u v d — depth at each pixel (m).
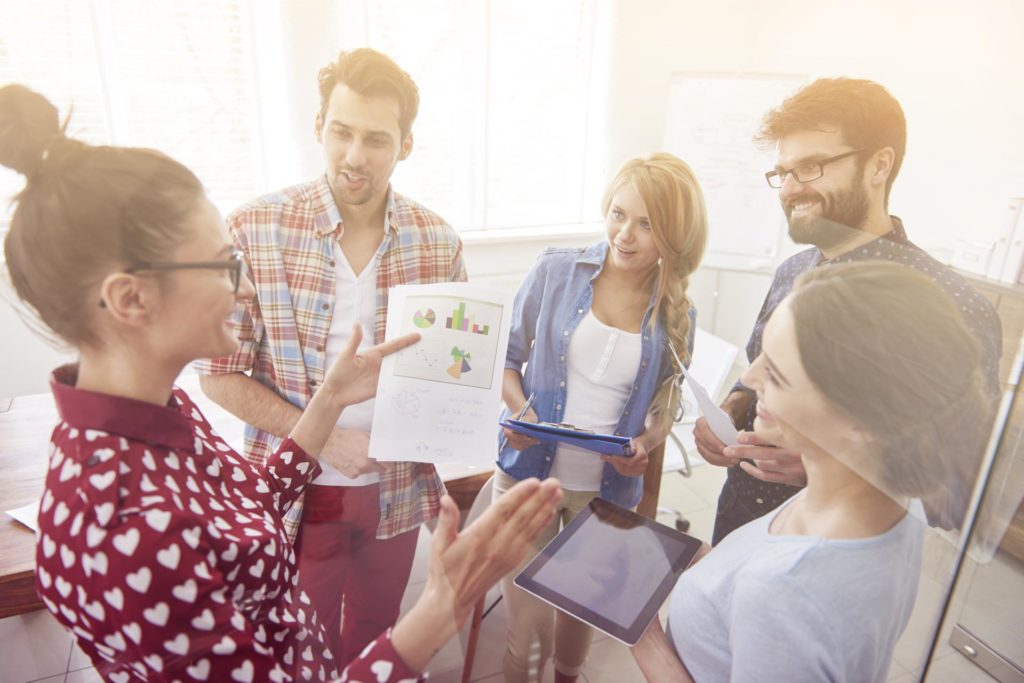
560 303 1.00
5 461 1.41
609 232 0.96
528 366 0.99
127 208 0.52
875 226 0.69
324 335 1.10
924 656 0.55
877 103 0.68
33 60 2.25
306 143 2.58
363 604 0.80
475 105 2.96
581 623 0.62
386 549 0.91
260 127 2.55
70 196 0.51
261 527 0.65
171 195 0.54
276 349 1.09
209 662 0.53
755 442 0.59
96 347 0.57
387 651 0.56
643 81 2.97
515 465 0.89
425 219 1.19
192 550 0.52
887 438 0.49
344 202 1.11
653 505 0.76
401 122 1.09
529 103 3.04
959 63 1.95
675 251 0.93
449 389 0.92
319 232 1.09
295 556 0.85
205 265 0.57
